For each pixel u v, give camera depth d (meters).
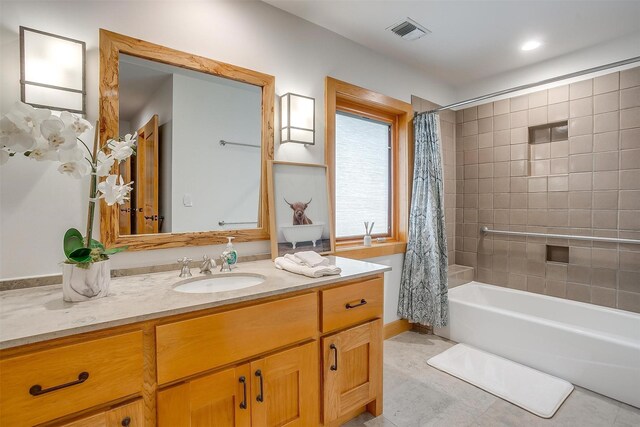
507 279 3.02
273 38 1.98
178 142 1.64
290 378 1.38
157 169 1.58
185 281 1.44
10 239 1.26
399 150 2.91
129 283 1.37
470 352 2.46
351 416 1.72
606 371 1.90
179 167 1.64
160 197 1.59
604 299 2.47
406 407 1.83
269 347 1.29
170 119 1.62
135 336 1.00
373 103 2.60
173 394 1.06
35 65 1.26
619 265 2.39
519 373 2.15
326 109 2.24
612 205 2.41
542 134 2.83
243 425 1.22
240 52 1.83
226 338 1.18
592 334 1.96
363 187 2.73
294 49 2.08
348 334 1.58
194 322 1.10
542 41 2.43
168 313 1.05
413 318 2.74
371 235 2.78
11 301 1.11
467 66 2.89
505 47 2.52
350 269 1.70
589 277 2.54
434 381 2.09
